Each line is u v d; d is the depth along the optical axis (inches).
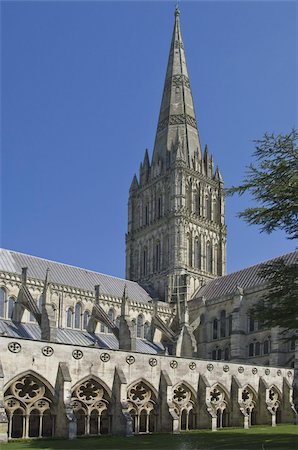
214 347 4072.3
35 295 3457.2
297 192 1924.2
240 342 3823.8
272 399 3208.7
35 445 1972.2
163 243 4741.6
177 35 5610.2
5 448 1872.5
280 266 2038.6
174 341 3814.0
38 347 2298.2
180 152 4854.8
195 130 5236.2
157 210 4931.1
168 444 2022.6
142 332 4005.9
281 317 1951.3
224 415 2984.7
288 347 3479.3
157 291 4650.6
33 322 3307.1
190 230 4712.1
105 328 3710.6
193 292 4554.6
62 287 3587.6
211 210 4977.9
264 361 3649.1
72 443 2049.7
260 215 2014.0
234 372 3046.3
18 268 3580.2
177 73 5408.5
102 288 4040.4
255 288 3868.1
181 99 5275.6
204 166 5108.3
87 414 2397.9
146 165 5221.5
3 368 2183.8
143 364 2637.8
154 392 2650.1
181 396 2783.0
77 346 2418.8
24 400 2220.7
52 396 2298.2
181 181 4763.8
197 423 2822.3
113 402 2479.1
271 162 2037.4
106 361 2501.2
